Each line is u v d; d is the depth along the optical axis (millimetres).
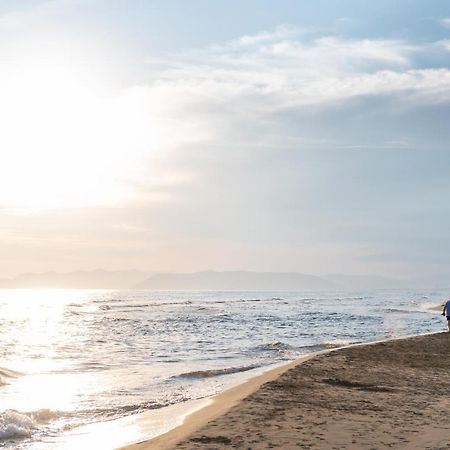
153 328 44938
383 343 28234
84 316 63375
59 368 22391
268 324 49000
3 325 48594
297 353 27375
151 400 15586
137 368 22484
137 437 11352
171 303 109312
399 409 12703
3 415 12789
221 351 28578
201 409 13758
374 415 12047
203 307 88438
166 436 10742
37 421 12883
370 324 49875
